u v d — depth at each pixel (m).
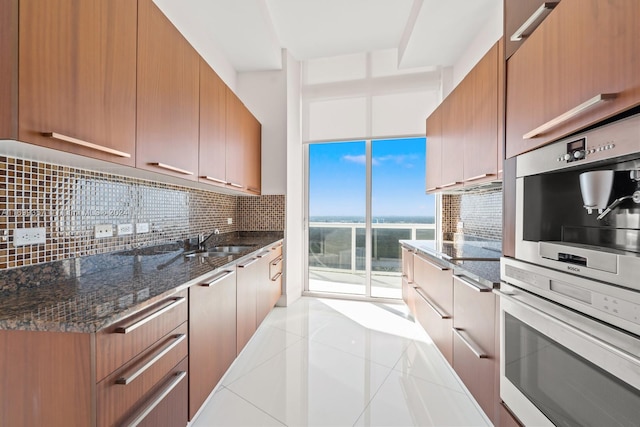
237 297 1.95
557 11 0.92
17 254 1.11
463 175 2.16
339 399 1.69
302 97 3.65
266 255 2.67
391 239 3.63
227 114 2.32
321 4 2.53
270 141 3.32
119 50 1.18
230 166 2.39
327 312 3.15
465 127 2.12
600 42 0.75
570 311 0.86
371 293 3.64
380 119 3.44
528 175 1.09
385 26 2.82
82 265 1.39
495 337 1.30
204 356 1.48
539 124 1.01
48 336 0.84
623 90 0.68
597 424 0.76
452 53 2.90
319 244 3.85
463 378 1.64
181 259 1.92
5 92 0.80
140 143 1.31
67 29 0.95
